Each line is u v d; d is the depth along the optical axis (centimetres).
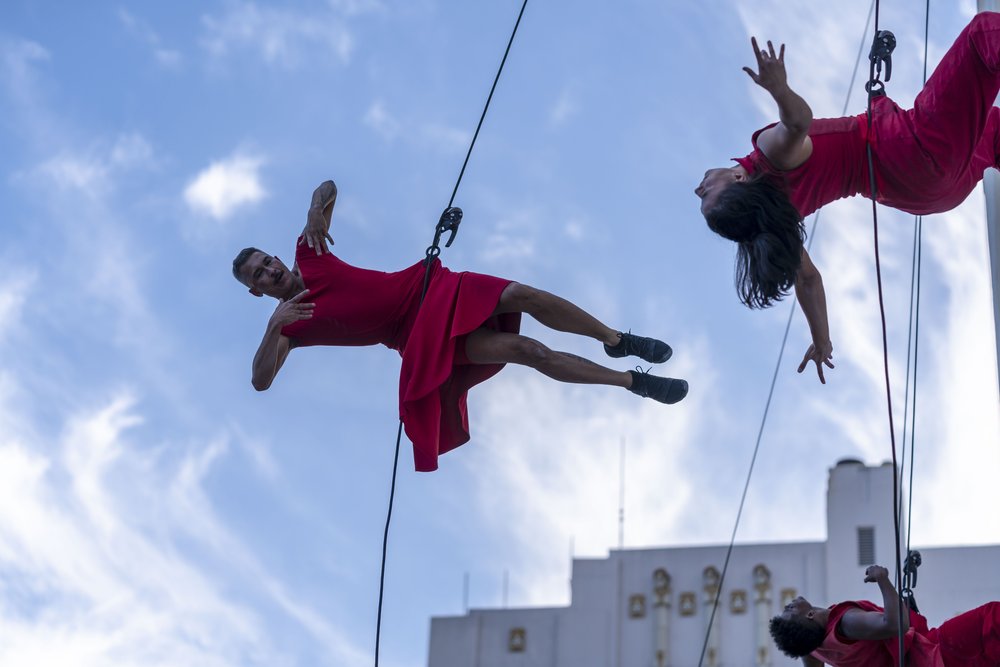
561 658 3678
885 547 3525
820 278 1342
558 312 1323
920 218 1510
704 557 3700
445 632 3747
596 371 1330
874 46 1239
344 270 1373
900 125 1225
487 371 1350
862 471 3622
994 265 1504
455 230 1362
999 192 1515
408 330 1363
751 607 3612
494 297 1322
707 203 1214
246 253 1410
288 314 1343
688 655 3616
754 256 1191
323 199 1399
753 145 1228
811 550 3616
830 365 1362
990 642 1378
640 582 3712
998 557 3447
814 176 1234
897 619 1362
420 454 1320
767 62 1158
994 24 1192
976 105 1214
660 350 1334
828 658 1415
